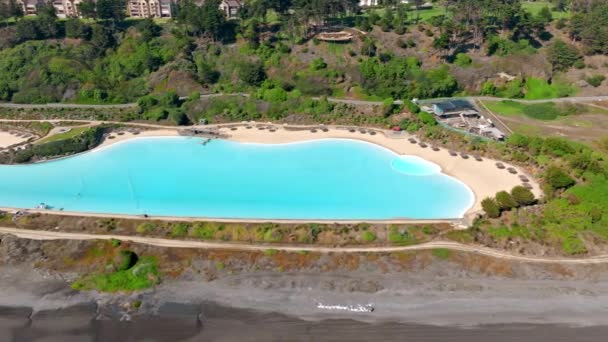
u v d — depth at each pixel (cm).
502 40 15812
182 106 13988
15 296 7438
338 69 14900
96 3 17150
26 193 10144
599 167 9638
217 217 9144
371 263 8012
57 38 16650
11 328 6894
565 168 10006
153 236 8650
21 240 8562
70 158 11800
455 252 8200
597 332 6794
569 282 7638
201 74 15000
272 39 16375
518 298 7344
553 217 8719
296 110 13750
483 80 14850
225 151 12075
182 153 11981
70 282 7688
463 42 16350
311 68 14988
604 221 8550
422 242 8444
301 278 7738
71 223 9025
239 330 6838
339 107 13738
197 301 7319
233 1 18938
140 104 13838
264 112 13750
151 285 7600
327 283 7631
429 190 10125
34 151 11775
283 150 12088
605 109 13450
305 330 6831
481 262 8012
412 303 7262
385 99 14175
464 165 11062
